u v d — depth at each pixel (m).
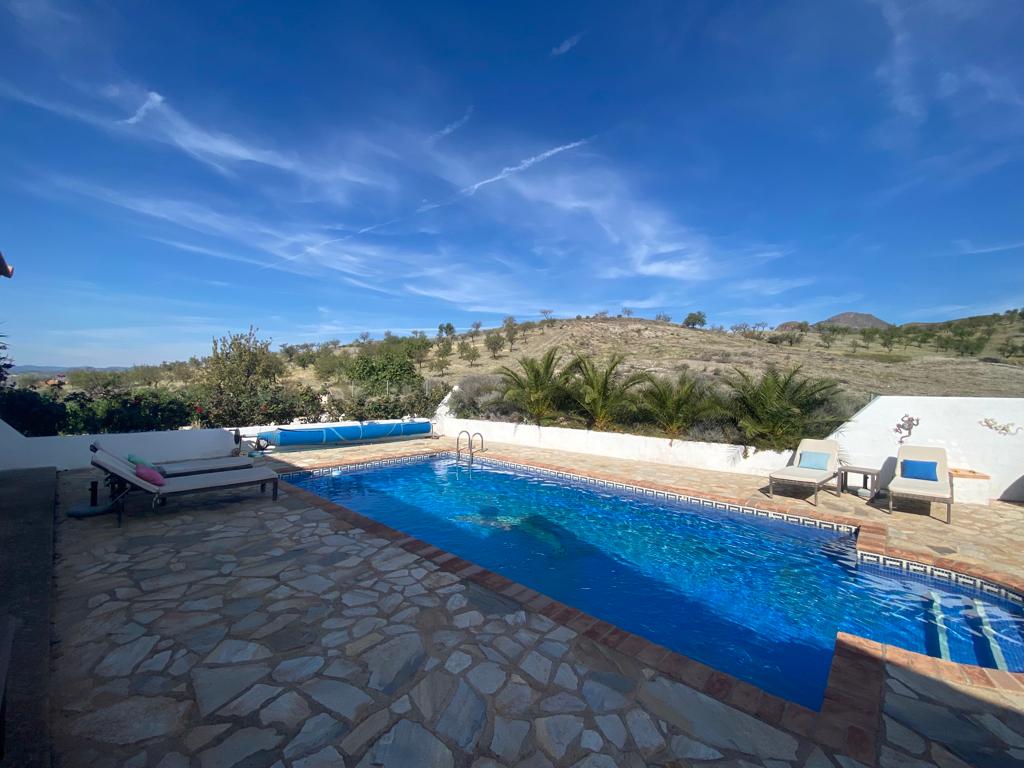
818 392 10.17
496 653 3.25
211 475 6.93
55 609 3.76
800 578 5.62
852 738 2.55
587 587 5.43
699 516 7.85
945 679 3.17
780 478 8.02
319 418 14.23
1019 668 3.91
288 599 4.01
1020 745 2.54
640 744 2.45
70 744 2.33
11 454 8.51
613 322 57.06
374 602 3.98
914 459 7.50
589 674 3.04
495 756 2.34
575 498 8.98
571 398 14.20
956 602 5.01
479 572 4.62
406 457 12.00
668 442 11.25
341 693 2.79
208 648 3.24
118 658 3.10
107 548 5.16
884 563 5.73
